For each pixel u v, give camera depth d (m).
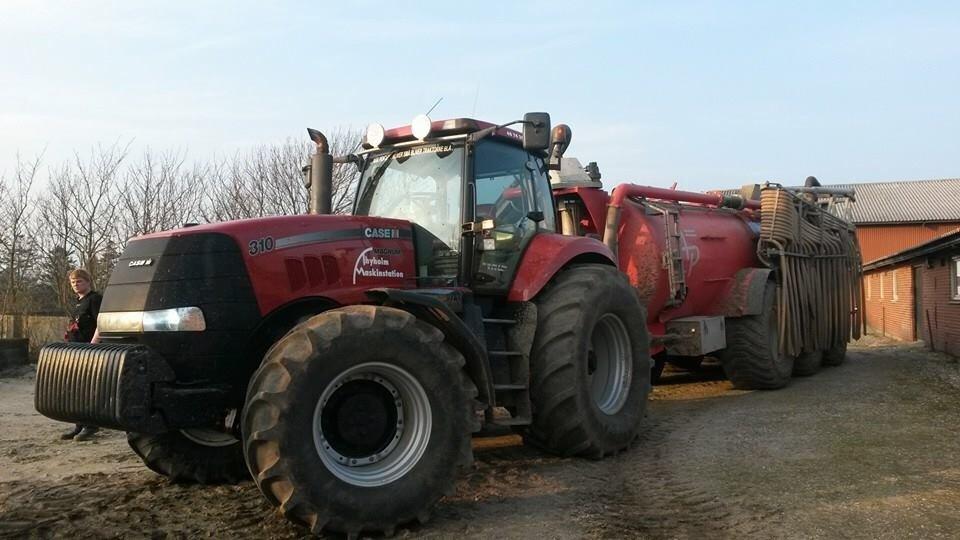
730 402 8.82
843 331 12.32
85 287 7.57
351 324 4.30
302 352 4.14
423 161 6.03
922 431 6.93
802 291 10.59
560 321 5.86
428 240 5.73
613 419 6.17
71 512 4.78
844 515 4.53
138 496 5.18
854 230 13.43
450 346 4.71
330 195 6.22
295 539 4.23
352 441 4.39
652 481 5.42
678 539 4.23
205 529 4.43
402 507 4.32
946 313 15.63
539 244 6.25
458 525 4.50
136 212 16.72
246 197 19.55
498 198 6.08
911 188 53.06
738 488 5.16
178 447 5.38
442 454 4.47
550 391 5.80
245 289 4.69
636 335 6.57
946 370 12.07
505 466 5.89
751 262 10.36
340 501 4.13
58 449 6.85
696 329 8.63
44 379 4.54
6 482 5.60
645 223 8.58
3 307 15.57
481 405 4.81
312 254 4.97
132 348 4.31
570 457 6.07
